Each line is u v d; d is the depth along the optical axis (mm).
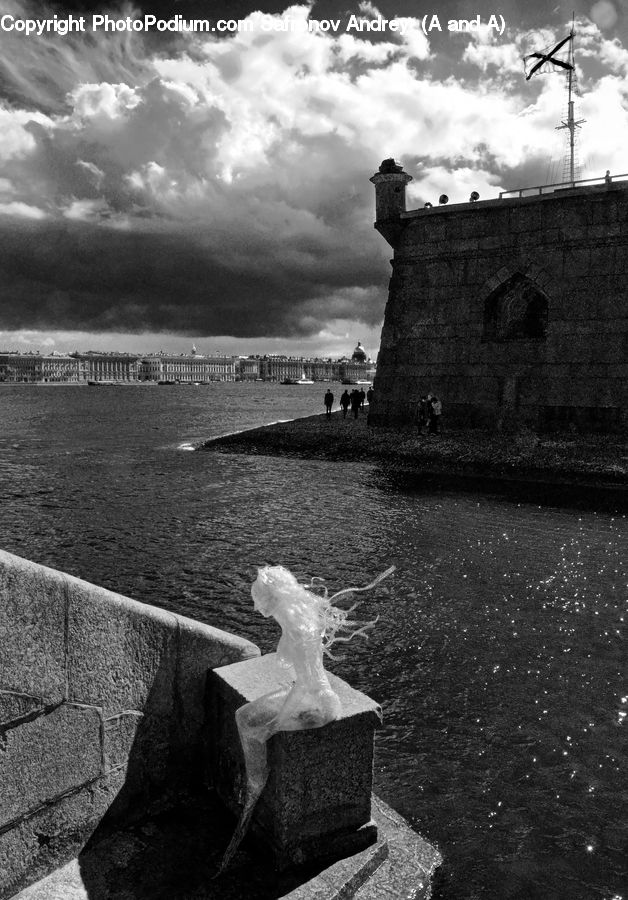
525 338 24656
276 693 3264
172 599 8289
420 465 20906
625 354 22000
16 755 2775
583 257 22703
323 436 26062
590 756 4758
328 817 3197
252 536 11789
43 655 2834
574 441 20922
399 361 27031
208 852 3180
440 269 25766
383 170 26641
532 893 3412
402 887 3234
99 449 28609
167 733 3488
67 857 3035
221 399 119938
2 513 14102
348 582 8977
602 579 9008
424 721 5258
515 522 12922
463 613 7703
